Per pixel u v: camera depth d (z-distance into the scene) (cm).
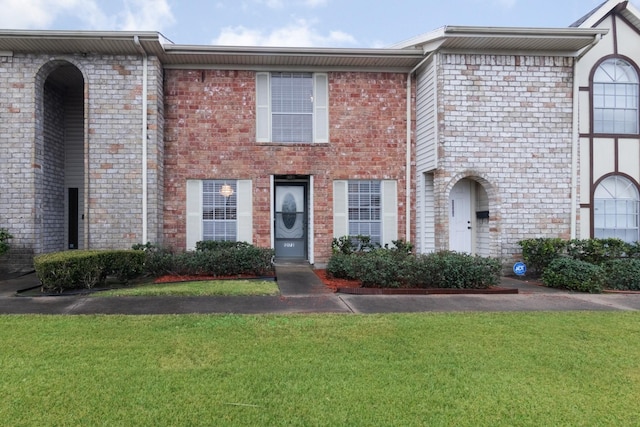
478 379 362
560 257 885
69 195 1148
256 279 860
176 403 313
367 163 1088
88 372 366
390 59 1038
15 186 945
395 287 756
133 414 297
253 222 1067
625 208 1039
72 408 304
